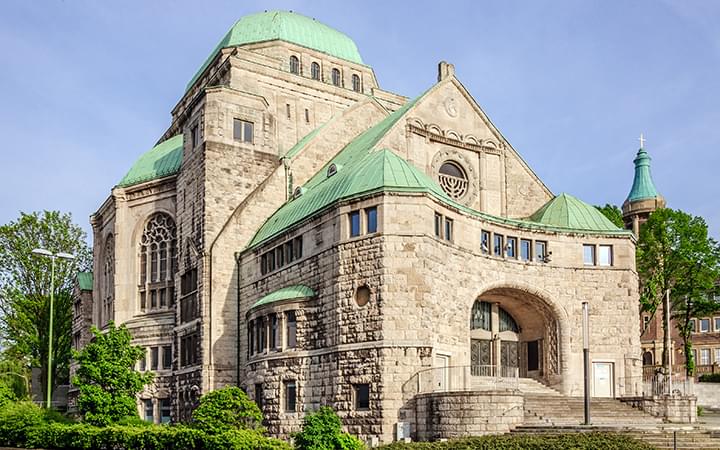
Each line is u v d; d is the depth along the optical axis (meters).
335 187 44.59
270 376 44.09
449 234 44.25
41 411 47.22
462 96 56.88
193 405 53.16
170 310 61.03
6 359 87.69
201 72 75.06
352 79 74.50
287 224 48.09
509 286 48.22
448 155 55.19
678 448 30.23
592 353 50.31
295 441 31.58
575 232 51.16
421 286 39.81
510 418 35.31
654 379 48.62
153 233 63.62
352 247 40.94
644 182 100.56
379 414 38.25
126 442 37.12
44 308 80.00
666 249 68.62
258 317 46.41
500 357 51.56
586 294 50.88
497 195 57.09
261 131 58.09
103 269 71.44
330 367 40.91
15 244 80.31
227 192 55.78
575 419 38.69
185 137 60.22
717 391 64.88
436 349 40.72
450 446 29.55
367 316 39.72
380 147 50.94
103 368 43.28
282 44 70.69
